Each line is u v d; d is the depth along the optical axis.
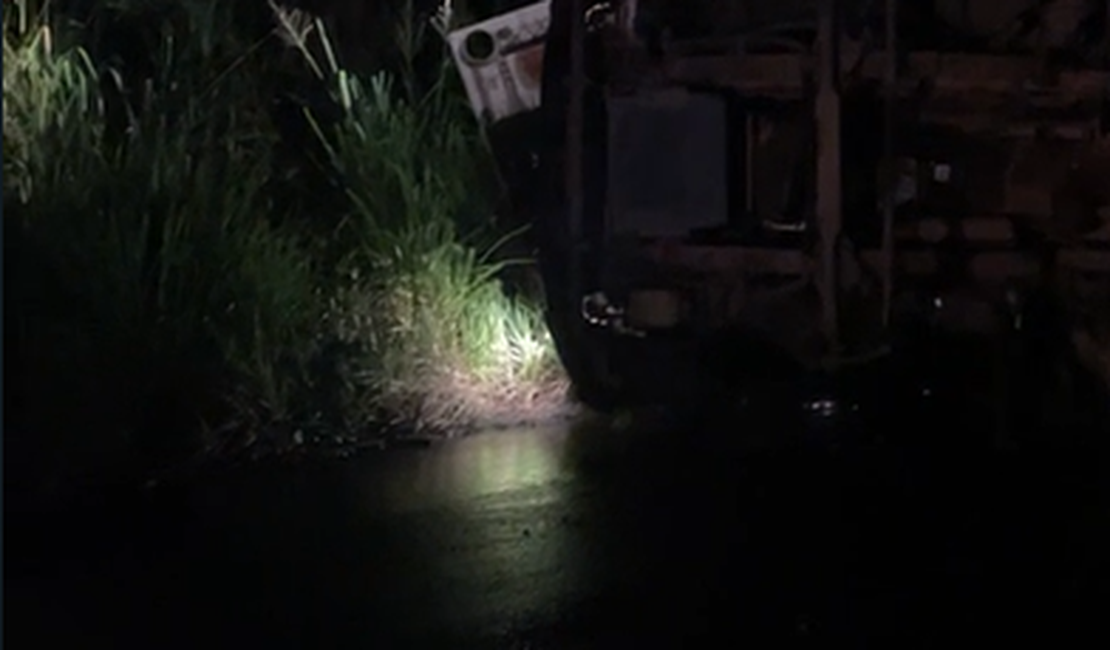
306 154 9.35
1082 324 7.71
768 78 7.54
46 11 8.60
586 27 7.78
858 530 6.61
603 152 7.82
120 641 5.52
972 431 7.76
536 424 8.14
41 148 7.89
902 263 7.61
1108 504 6.92
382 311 8.34
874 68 7.50
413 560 6.28
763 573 6.13
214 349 7.77
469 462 7.55
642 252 7.75
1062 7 7.61
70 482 7.17
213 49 9.26
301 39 9.39
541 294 8.52
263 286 8.04
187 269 7.85
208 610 5.81
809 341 7.57
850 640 5.53
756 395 7.87
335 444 7.77
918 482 7.23
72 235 7.61
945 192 7.66
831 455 7.66
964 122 7.62
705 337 7.71
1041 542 6.48
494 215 8.83
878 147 7.55
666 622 5.68
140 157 8.11
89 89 8.40
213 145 8.73
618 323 7.81
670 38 7.66
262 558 6.32
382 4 9.88
